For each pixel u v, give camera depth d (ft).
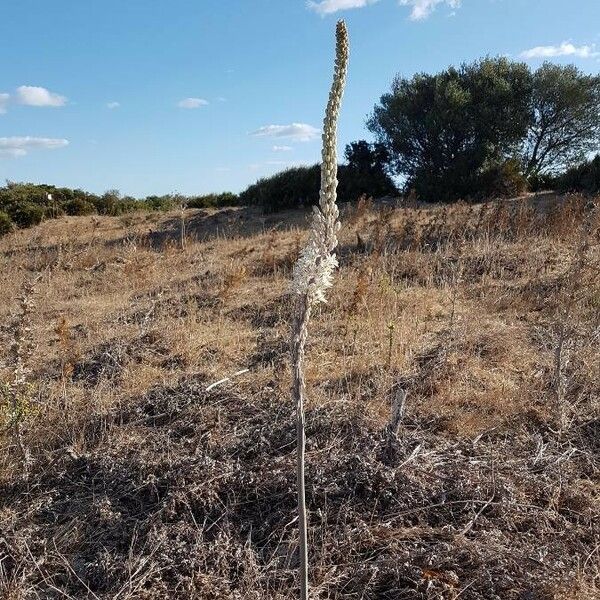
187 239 46.91
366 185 66.49
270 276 32.09
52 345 23.26
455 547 11.05
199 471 13.50
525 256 29.63
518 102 70.38
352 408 15.65
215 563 11.39
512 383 17.08
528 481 12.87
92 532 12.71
